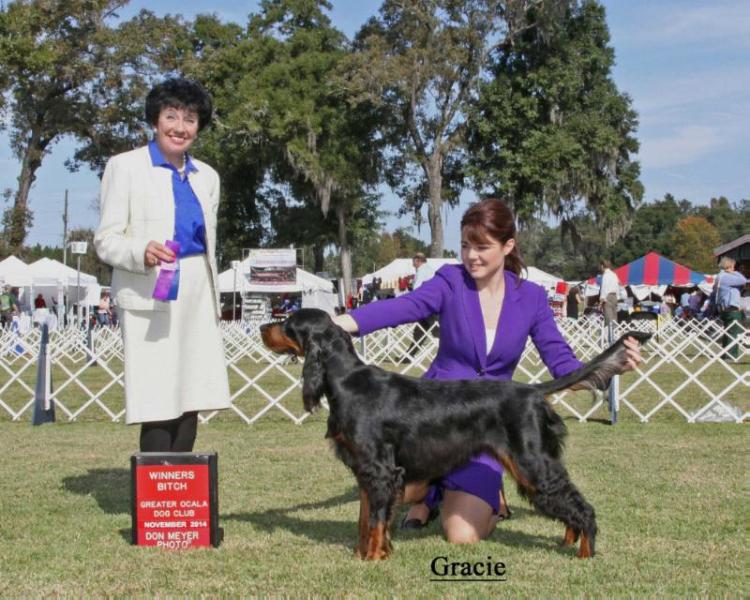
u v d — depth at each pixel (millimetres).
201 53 35531
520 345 4461
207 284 4652
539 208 32344
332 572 3725
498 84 31859
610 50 33688
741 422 8555
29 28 26766
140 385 4410
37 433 8133
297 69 34844
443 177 35656
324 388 3977
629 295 32625
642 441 7312
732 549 4055
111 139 30484
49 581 3627
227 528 4547
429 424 3883
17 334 17109
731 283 15555
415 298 4473
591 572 3699
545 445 3857
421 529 4617
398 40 32062
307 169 33594
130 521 4684
